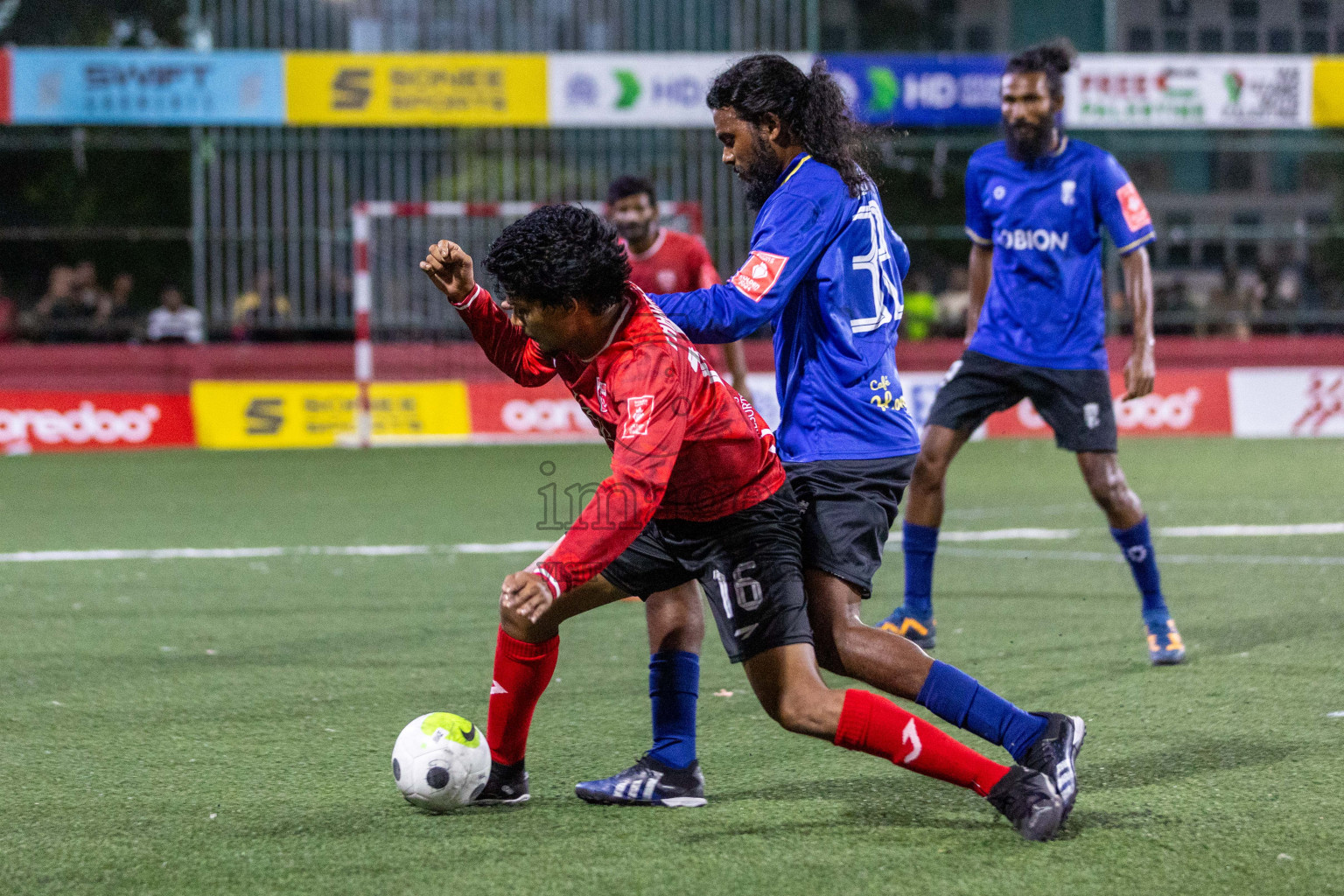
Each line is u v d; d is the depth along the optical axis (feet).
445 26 137.80
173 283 165.58
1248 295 151.74
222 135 135.95
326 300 138.62
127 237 140.56
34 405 126.21
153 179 166.50
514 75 128.57
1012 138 45.24
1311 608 52.01
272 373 135.13
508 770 29.30
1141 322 44.86
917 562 45.88
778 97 28.19
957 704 26.89
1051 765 26.68
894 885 24.27
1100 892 23.89
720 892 23.91
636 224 64.90
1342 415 138.21
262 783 30.99
